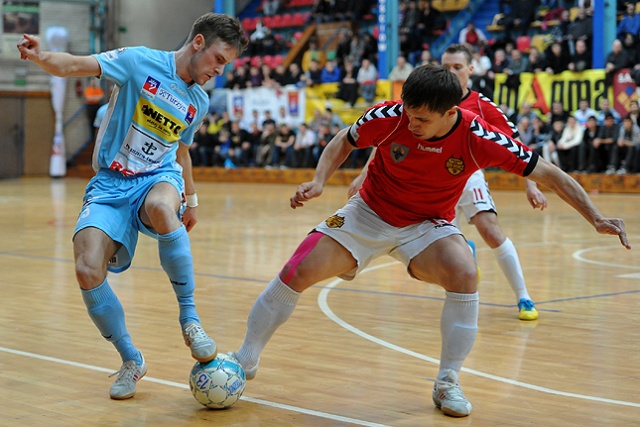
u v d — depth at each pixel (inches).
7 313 231.0
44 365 171.9
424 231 149.0
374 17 995.9
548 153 757.9
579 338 201.3
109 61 150.3
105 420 134.6
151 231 153.3
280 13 1120.8
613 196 703.7
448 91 132.3
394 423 133.6
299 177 930.1
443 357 144.8
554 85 775.1
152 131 154.6
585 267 329.4
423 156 142.7
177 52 156.6
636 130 725.3
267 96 978.7
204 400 139.3
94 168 159.9
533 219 539.5
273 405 144.0
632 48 742.5
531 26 867.4
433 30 928.3
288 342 195.2
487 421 134.3
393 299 257.0
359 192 155.3
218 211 603.8
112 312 146.6
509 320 225.1
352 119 909.2
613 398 147.5
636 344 194.4
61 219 555.2
